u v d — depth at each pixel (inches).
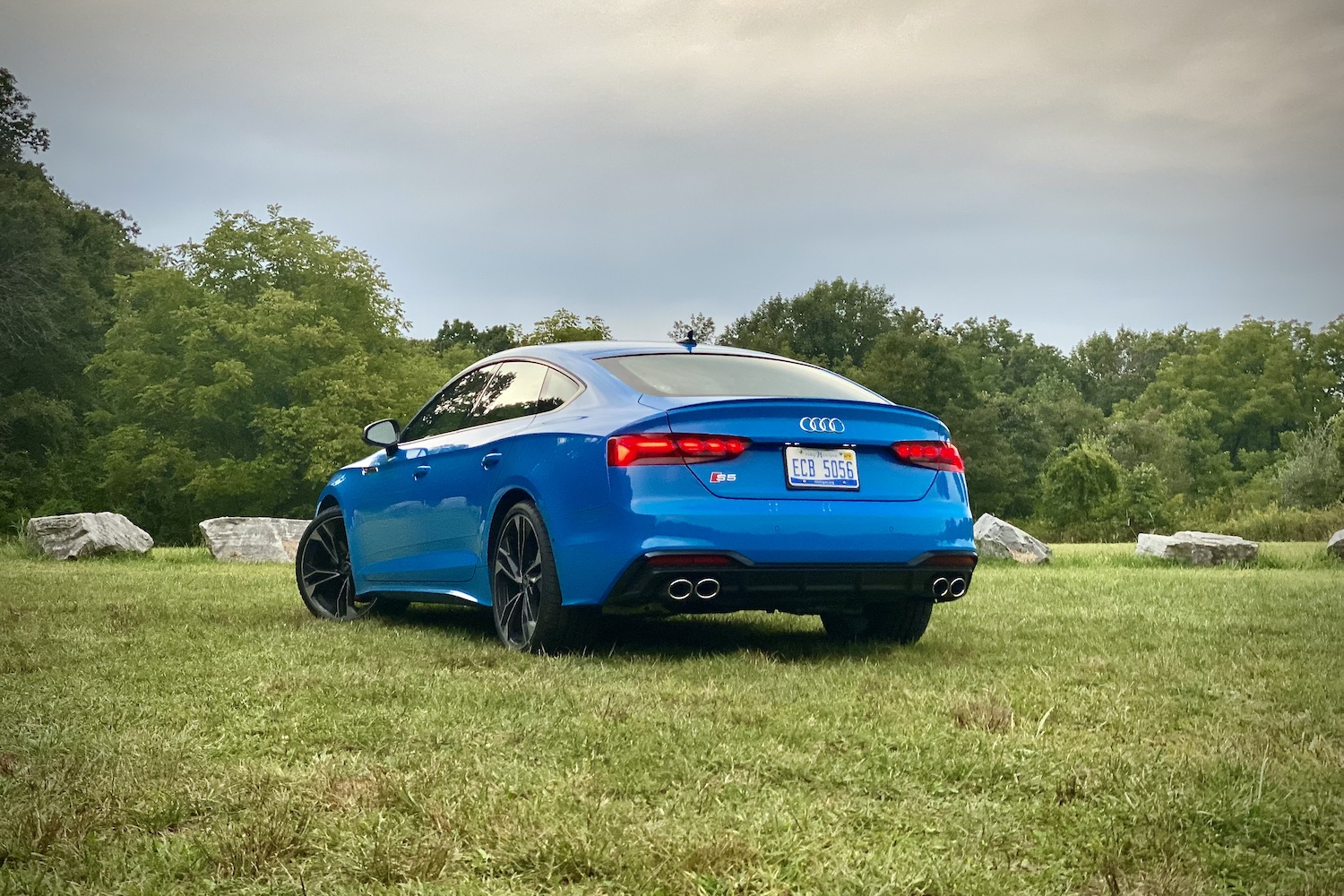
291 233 1769.2
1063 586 353.4
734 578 171.5
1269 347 3666.3
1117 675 167.3
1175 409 3668.8
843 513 177.6
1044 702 141.8
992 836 88.0
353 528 254.8
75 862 81.0
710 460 173.0
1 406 1643.7
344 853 83.4
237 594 301.4
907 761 110.5
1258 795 96.0
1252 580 392.8
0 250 1640.0
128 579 356.8
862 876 78.5
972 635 217.6
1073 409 3262.8
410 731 123.5
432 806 93.3
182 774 104.0
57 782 100.3
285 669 165.8
